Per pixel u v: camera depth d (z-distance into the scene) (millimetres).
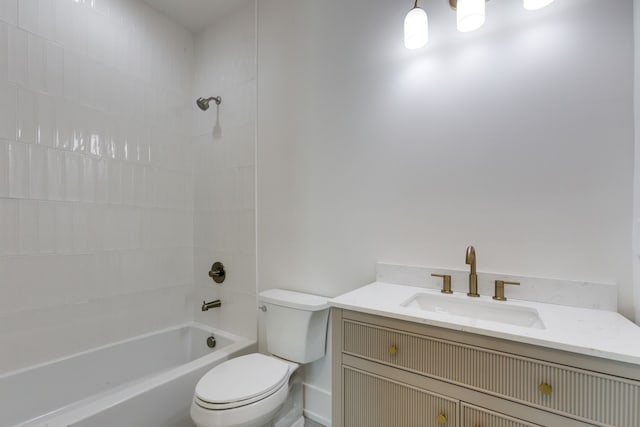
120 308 1962
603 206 1042
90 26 1828
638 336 792
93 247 1834
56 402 1636
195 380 1566
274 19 1955
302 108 1818
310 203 1775
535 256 1151
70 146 1737
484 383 862
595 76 1051
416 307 1240
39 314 1615
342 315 1146
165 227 2236
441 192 1350
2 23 1493
